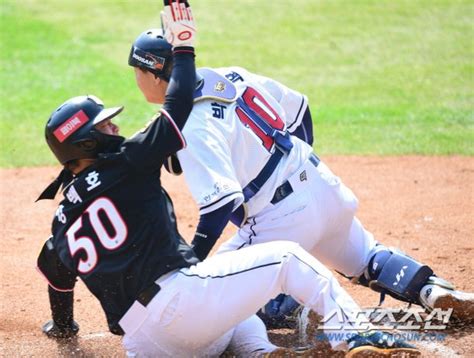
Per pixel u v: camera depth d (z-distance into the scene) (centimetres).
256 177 1523
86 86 4294
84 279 1359
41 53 4928
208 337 1353
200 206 1420
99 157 1343
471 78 4297
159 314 1315
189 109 1345
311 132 1753
